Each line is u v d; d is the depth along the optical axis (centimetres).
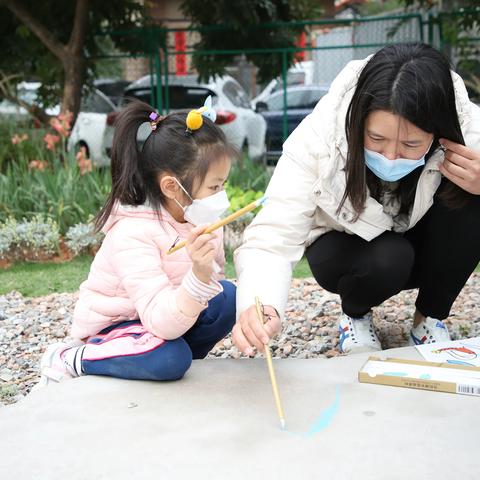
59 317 368
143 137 221
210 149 207
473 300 371
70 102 698
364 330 272
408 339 305
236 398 195
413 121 193
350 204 229
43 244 492
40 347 327
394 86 192
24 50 733
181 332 202
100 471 158
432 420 180
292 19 789
